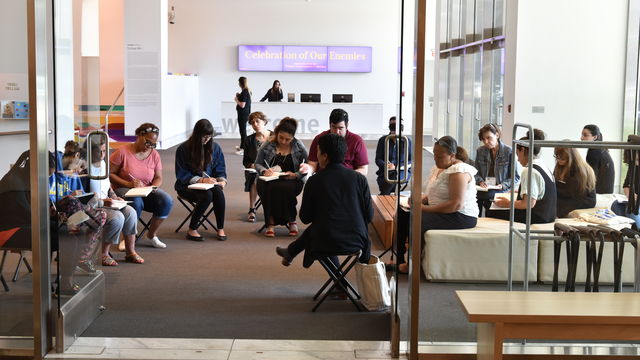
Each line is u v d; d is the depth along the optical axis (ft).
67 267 13.58
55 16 13.12
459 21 13.28
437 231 13.41
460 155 13.38
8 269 13.21
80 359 12.96
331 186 15.99
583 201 13.70
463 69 13.21
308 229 16.30
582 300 11.71
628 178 13.69
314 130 62.85
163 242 23.20
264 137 27.35
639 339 11.03
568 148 13.69
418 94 12.78
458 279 13.46
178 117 58.44
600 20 13.84
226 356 13.14
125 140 55.06
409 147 13.23
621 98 13.88
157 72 50.80
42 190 12.96
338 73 68.39
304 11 67.77
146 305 16.42
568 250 13.56
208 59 68.28
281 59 67.82
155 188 21.93
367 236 16.28
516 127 13.65
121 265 20.13
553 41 13.69
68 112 13.89
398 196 13.35
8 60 12.94
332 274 16.37
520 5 13.56
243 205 30.63
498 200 13.52
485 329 11.62
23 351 13.14
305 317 15.67
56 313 13.25
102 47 68.03
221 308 16.28
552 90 13.78
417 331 13.19
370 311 16.15
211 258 21.15
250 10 67.82
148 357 13.05
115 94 68.33
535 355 13.41
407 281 13.50
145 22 50.37
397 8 67.67
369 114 62.95
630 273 13.64
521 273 13.65
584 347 13.58
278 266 20.29
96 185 15.29
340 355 13.26
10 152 13.03
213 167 24.13
